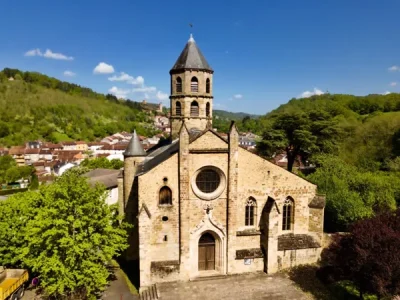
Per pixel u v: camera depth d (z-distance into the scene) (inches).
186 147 1301.7
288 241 1434.5
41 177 4549.7
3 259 1366.9
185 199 1320.1
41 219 1093.1
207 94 1627.7
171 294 1223.5
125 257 1598.2
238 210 1400.1
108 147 6589.6
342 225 1753.2
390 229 1007.6
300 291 1237.1
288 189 1440.7
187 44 1620.3
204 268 1416.1
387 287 956.0
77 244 1058.1
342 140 3088.1
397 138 2844.5
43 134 7509.8
